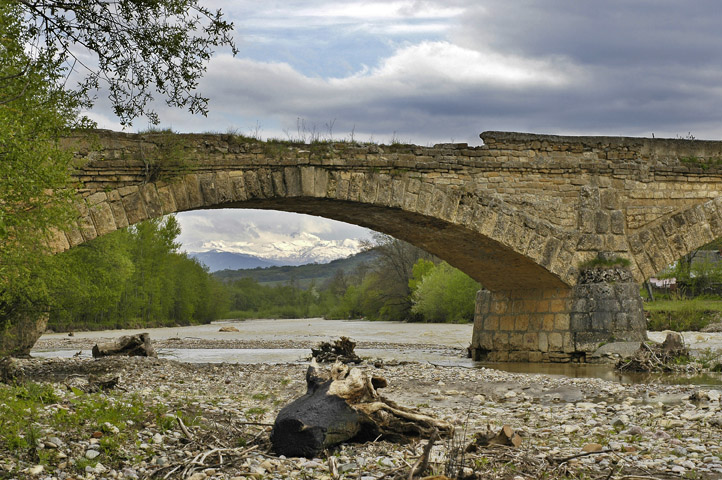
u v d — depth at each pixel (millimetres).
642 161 26984
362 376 9859
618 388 17359
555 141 26000
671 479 7859
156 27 12242
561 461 8555
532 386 18125
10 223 11875
